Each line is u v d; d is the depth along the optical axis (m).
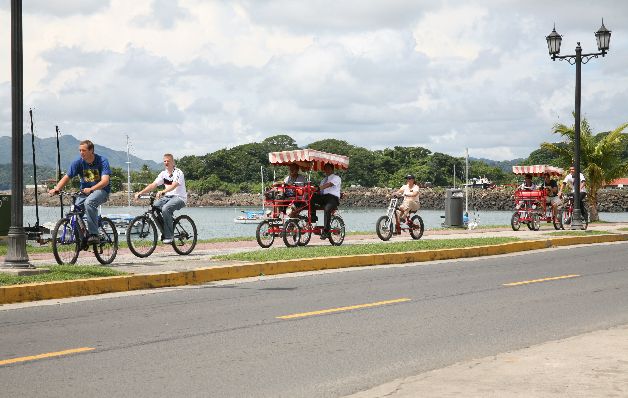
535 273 14.89
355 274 14.68
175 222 16.77
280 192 19.52
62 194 14.61
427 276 14.36
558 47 27.36
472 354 7.82
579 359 7.25
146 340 8.39
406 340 8.47
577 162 27.34
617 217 134.00
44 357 7.58
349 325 9.30
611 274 14.72
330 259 15.77
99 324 9.30
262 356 7.69
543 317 9.90
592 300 11.35
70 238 14.26
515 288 12.65
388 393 6.17
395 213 22.20
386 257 16.88
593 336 8.42
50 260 15.59
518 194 28.05
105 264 14.54
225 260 15.19
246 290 12.35
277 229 19.27
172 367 7.23
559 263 16.97
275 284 13.13
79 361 7.43
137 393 6.37
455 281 13.58
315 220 19.91
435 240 20.66
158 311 10.24
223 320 9.59
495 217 153.50
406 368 7.25
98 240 14.26
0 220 22.05
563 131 35.34
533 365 7.03
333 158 19.80
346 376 6.95
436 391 6.20
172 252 17.55
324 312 10.19
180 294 11.87
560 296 11.75
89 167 14.46
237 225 123.44
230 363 7.40
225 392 6.42
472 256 18.89
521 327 9.23
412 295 11.80
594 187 35.09
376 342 8.36
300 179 19.89
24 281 11.46
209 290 12.34
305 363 7.41
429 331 8.97
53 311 10.22
